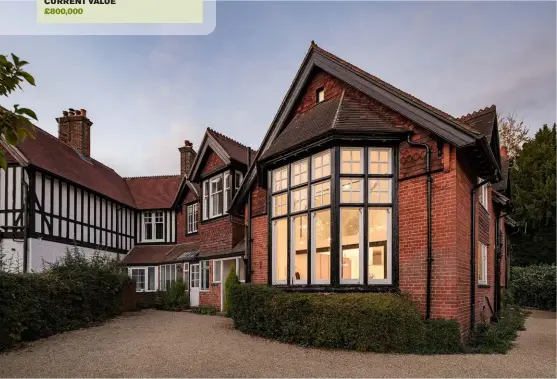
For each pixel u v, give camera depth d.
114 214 21.55
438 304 7.71
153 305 18.67
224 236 15.88
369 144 8.77
